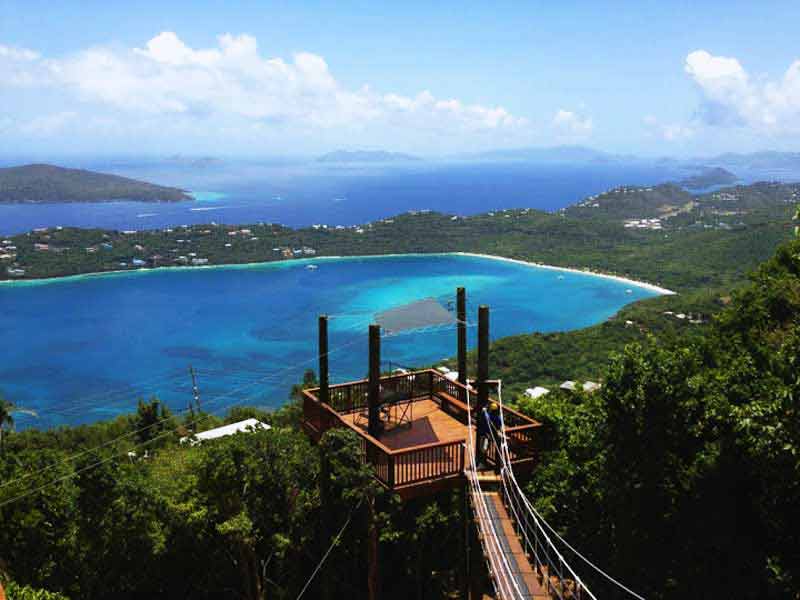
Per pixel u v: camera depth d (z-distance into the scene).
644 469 12.30
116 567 15.93
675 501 12.29
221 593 17.33
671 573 12.17
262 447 16.00
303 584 17.17
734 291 20.16
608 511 13.59
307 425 16.72
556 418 16.62
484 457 12.92
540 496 16.00
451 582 18.34
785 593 9.52
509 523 10.52
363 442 13.52
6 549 14.77
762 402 10.39
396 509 16.17
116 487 15.54
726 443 11.31
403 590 18.06
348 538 16.38
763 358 13.96
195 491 16.30
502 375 93.94
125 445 48.84
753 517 11.05
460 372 16.69
